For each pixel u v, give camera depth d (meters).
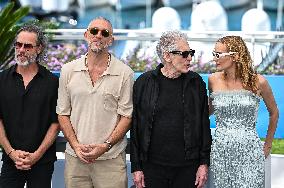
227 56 4.48
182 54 4.24
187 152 4.31
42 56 4.65
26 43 4.47
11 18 8.23
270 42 9.90
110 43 4.51
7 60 8.62
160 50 4.34
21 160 4.48
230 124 4.53
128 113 4.52
